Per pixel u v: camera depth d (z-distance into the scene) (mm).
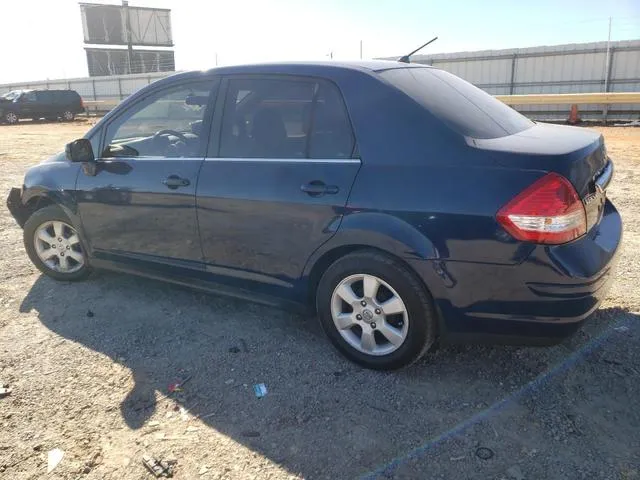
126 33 45562
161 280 4129
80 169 4328
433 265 2855
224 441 2709
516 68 24844
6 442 2715
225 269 3707
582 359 3301
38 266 4785
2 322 4020
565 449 2578
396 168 2971
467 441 2654
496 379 3154
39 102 29828
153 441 2715
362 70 3277
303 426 2807
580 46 23094
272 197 3332
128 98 4180
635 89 22406
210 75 3771
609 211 3387
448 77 3715
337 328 3322
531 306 2742
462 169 2814
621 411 2836
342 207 3084
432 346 3467
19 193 4809
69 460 2590
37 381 3234
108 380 3246
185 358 3482
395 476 2449
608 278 2920
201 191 3635
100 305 4289
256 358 3469
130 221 4078
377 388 3109
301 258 3326
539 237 2643
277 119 3438
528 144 2887
